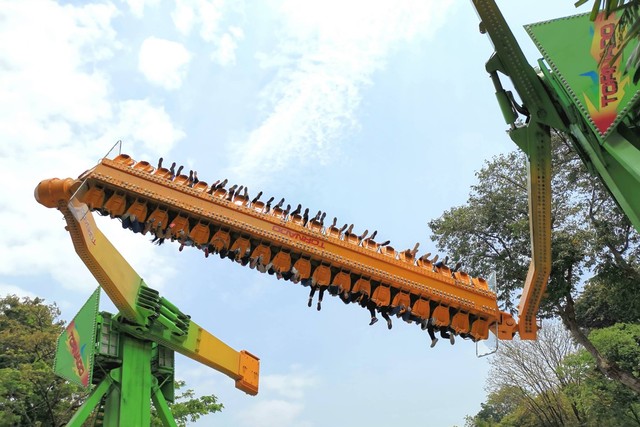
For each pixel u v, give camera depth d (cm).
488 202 4041
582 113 1259
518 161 4088
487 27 1324
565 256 3534
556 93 1334
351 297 1931
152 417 4053
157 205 1888
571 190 3859
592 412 5281
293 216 1955
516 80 1363
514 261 3872
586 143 1294
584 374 5472
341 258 1891
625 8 955
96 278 2308
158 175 1923
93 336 2408
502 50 1343
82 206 1984
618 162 1252
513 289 3875
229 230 1897
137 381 2561
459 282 1941
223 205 1903
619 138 1237
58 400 4131
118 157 1933
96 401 2425
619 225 3734
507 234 4000
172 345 2694
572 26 1303
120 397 2480
